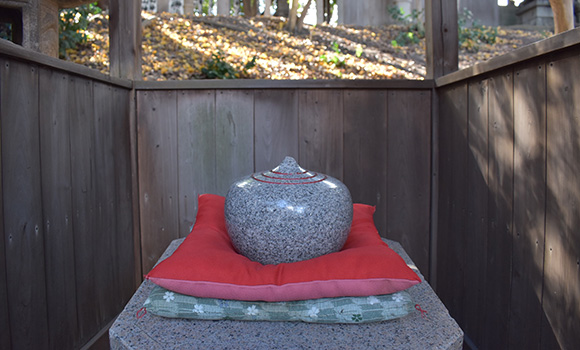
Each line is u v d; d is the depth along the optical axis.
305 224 1.27
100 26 5.12
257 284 1.20
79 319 1.72
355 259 1.23
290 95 2.26
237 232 1.33
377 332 1.16
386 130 2.28
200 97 2.26
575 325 1.14
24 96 1.37
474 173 1.78
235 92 2.26
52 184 1.53
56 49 2.15
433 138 2.26
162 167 2.29
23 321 1.36
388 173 2.30
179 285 1.21
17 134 1.33
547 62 1.24
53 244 1.53
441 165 2.21
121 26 2.24
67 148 1.63
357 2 8.07
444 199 2.17
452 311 2.06
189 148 2.28
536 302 1.33
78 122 1.71
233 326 1.19
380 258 1.23
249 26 6.36
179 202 2.30
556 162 1.21
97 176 1.88
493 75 1.59
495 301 1.60
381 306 1.19
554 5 3.07
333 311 1.19
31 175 1.40
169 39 5.26
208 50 5.12
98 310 1.89
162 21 5.87
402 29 7.09
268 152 2.28
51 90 1.52
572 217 1.14
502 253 1.54
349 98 2.27
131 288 2.26
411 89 2.27
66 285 1.62
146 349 1.08
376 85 2.25
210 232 1.50
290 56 5.31
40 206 1.45
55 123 1.54
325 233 1.29
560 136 1.19
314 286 1.19
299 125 2.27
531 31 7.60
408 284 1.17
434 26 2.24
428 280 2.34
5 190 1.28
